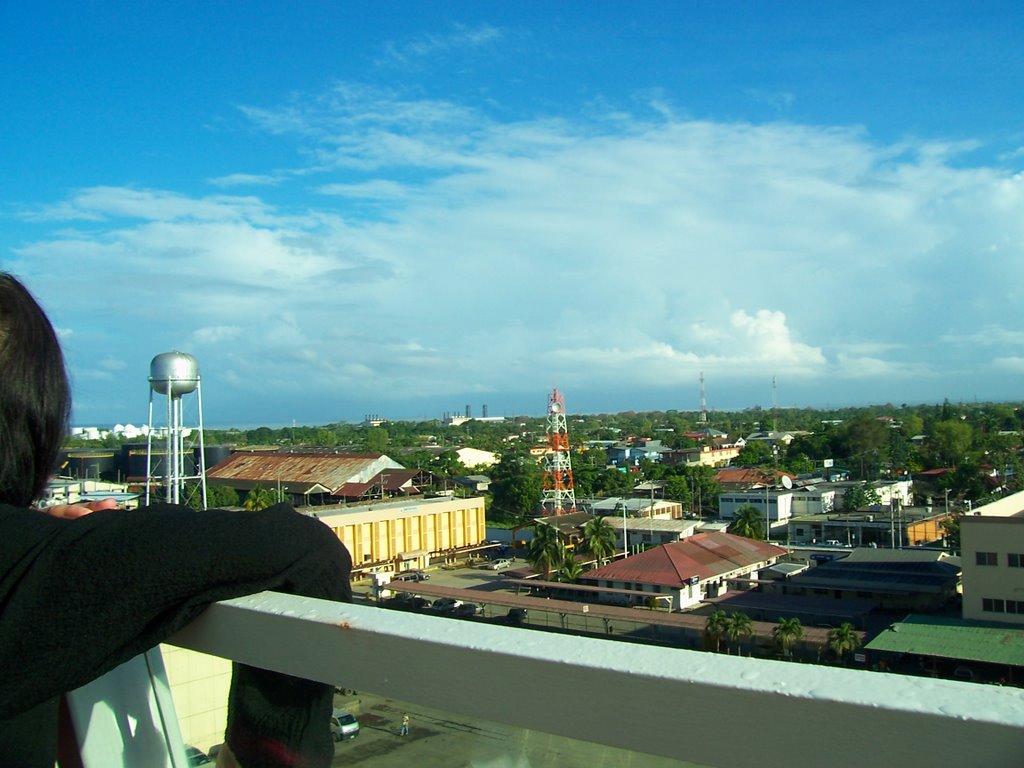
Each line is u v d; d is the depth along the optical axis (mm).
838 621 25719
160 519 1062
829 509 52531
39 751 1114
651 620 23203
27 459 1200
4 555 1022
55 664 979
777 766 709
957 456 68500
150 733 1188
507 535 49188
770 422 142750
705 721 743
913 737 647
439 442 122125
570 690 821
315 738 1072
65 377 1262
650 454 88875
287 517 1166
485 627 943
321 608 1037
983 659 17781
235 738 1171
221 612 1105
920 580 27688
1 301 1192
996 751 612
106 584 978
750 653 21156
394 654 947
